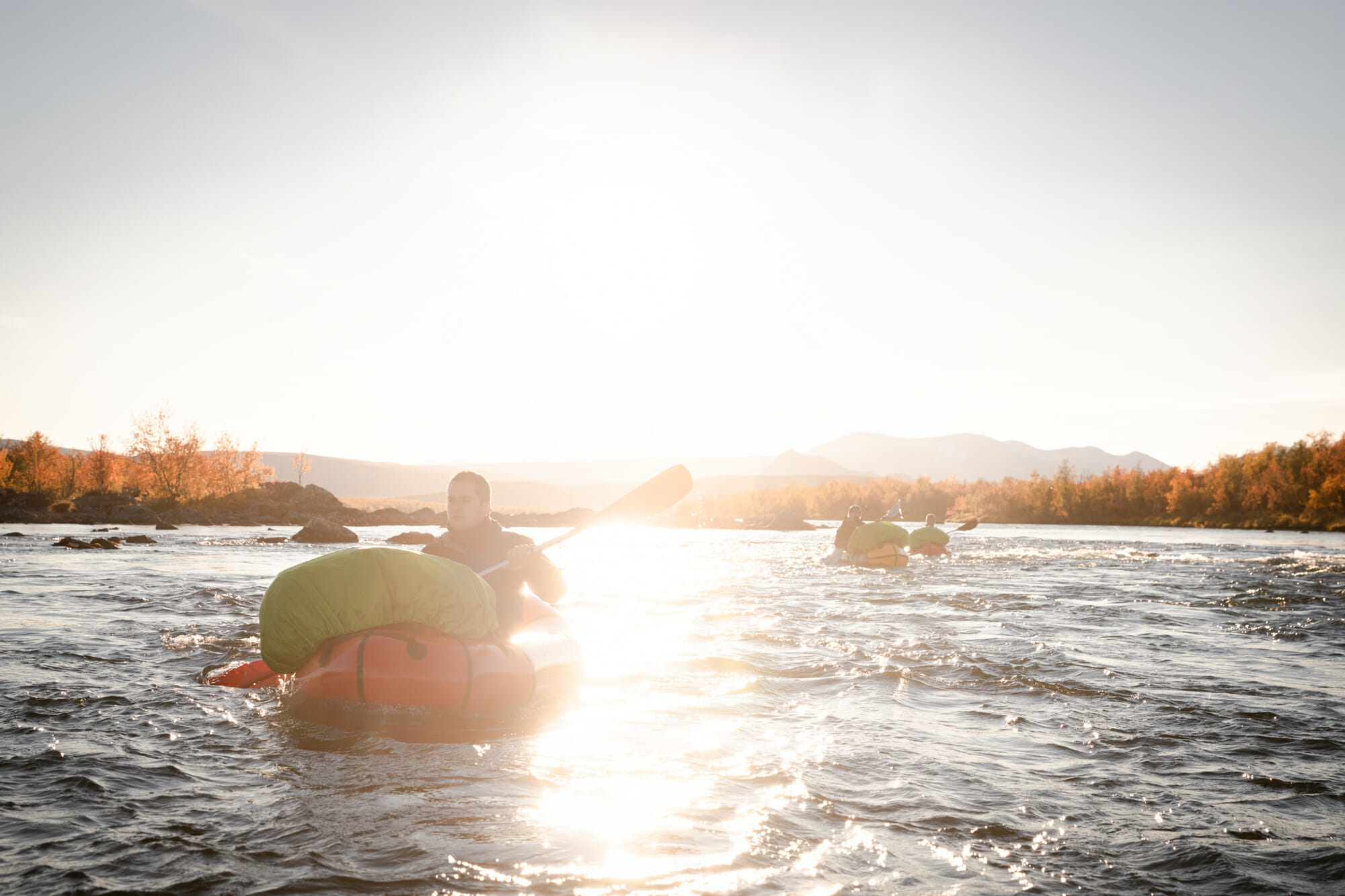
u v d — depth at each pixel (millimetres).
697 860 2453
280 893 2158
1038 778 3320
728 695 4793
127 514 50531
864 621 8273
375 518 60250
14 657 5543
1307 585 12586
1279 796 3135
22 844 2455
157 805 2822
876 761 3518
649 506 5770
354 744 3619
